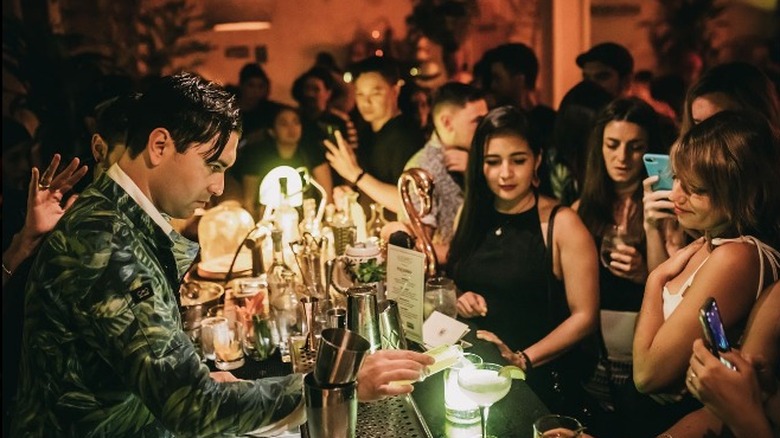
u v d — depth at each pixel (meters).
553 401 2.75
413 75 4.29
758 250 1.72
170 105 1.22
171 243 1.30
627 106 2.71
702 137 1.81
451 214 3.41
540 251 2.69
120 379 1.23
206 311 2.25
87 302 1.16
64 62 3.84
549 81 4.28
